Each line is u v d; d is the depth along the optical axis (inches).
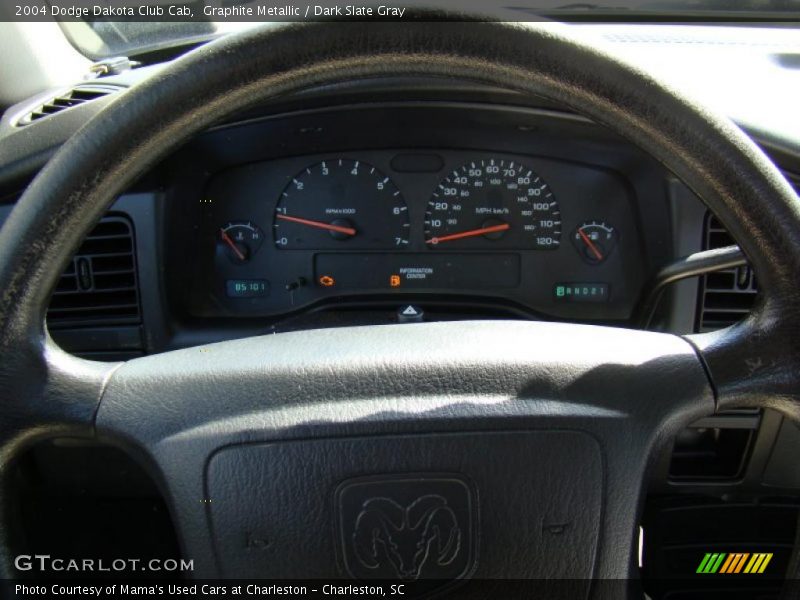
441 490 45.5
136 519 82.3
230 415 45.4
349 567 46.2
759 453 76.8
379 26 38.3
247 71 38.9
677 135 40.1
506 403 45.4
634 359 46.4
